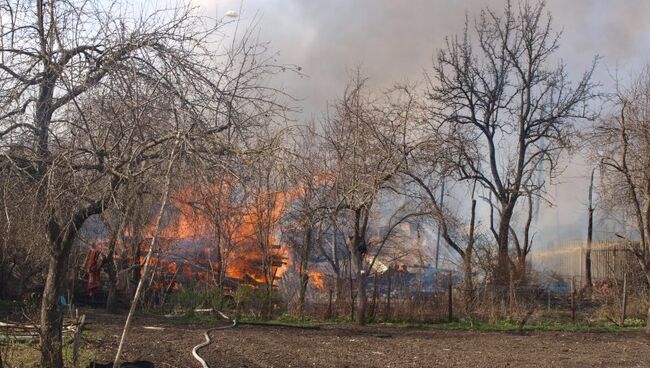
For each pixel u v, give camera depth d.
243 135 6.84
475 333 17.94
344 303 20.95
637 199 20.61
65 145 7.01
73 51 7.03
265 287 21.38
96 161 6.99
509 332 18.36
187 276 21.38
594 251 28.92
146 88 6.79
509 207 28.36
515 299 21.22
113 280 19.00
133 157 6.61
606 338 17.20
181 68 6.81
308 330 17.81
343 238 21.34
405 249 22.94
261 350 12.97
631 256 22.78
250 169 6.86
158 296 20.72
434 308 20.69
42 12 7.09
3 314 15.03
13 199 6.84
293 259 22.41
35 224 7.20
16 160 6.87
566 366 12.12
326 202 19.16
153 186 6.88
